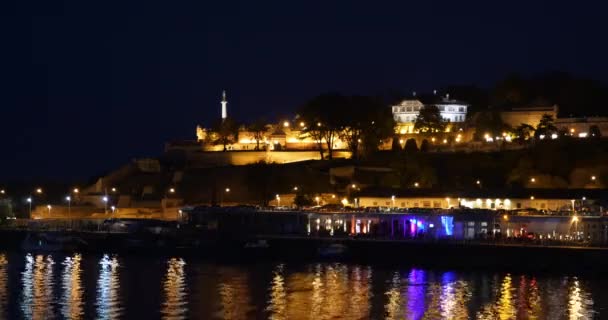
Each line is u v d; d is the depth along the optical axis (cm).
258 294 17250
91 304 16275
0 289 17900
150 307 15975
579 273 19912
